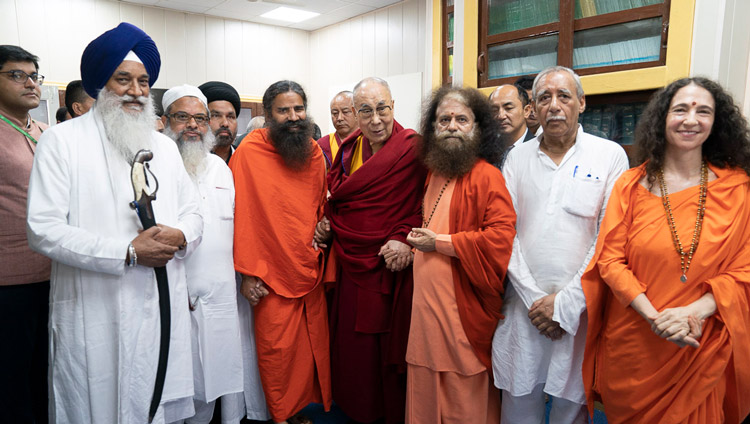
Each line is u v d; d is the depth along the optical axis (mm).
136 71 1465
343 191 1954
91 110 1499
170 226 1531
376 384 1986
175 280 1574
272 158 1978
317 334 2070
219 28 6293
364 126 1948
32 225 1319
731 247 1312
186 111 1821
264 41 6688
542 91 1591
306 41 7094
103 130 1452
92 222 1400
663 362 1363
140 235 1382
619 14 2209
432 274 1702
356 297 1966
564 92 1548
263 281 1927
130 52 1463
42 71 5102
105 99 1444
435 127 1775
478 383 1740
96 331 1405
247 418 2170
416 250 1774
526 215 1677
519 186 1721
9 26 4879
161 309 1487
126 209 1439
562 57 2414
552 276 1590
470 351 1694
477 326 1680
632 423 1458
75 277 1398
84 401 1422
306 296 2043
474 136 1728
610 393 1487
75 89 2602
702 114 1320
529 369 1636
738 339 1292
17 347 1898
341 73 6676
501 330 1720
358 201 1939
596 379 1557
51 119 4914
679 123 1340
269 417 2074
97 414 1418
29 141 1952
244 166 1956
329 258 2094
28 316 1913
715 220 1322
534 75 2553
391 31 5906
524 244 1666
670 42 2059
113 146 1454
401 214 1923
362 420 1992
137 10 5664
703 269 1313
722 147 1367
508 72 2707
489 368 1745
